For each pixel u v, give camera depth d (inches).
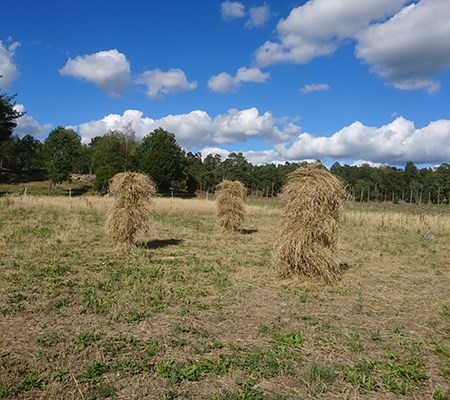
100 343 182.7
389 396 146.9
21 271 315.3
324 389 149.0
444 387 155.1
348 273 353.7
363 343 196.5
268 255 426.9
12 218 677.9
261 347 186.4
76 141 3191.4
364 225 796.0
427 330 218.7
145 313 227.3
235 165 3166.8
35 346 176.9
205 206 956.0
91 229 580.4
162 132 2691.9
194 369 157.8
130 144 2455.7
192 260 388.8
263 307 249.6
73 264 351.9
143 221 437.7
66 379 149.0
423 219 804.6
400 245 543.8
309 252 308.2
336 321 228.2
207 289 286.7
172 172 2464.3
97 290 271.4
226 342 190.9
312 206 306.2
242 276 328.5
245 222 818.8
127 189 431.8
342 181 321.1
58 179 2092.8
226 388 147.3
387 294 289.7
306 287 299.0
